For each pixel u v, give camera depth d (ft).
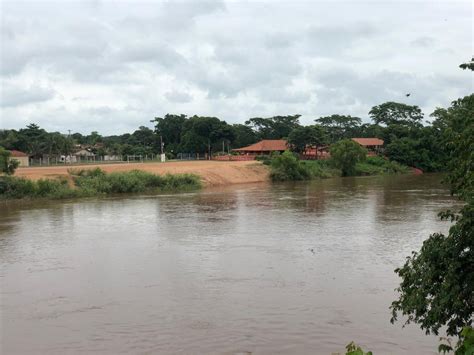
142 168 226.79
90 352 38.45
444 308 27.68
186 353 37.99
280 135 469.57
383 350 38.06
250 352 37.96
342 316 44.93
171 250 73.15
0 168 154.61
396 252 69.87
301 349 38.34
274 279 56.85
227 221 101.14
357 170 293.02
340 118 510.58
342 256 67.72
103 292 53.06
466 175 30.58
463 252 29.94
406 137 354.13
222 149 434.30
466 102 33.01
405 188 185.16
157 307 48.01
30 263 66.49
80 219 107.34
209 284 55.26
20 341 40.70
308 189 186.80
